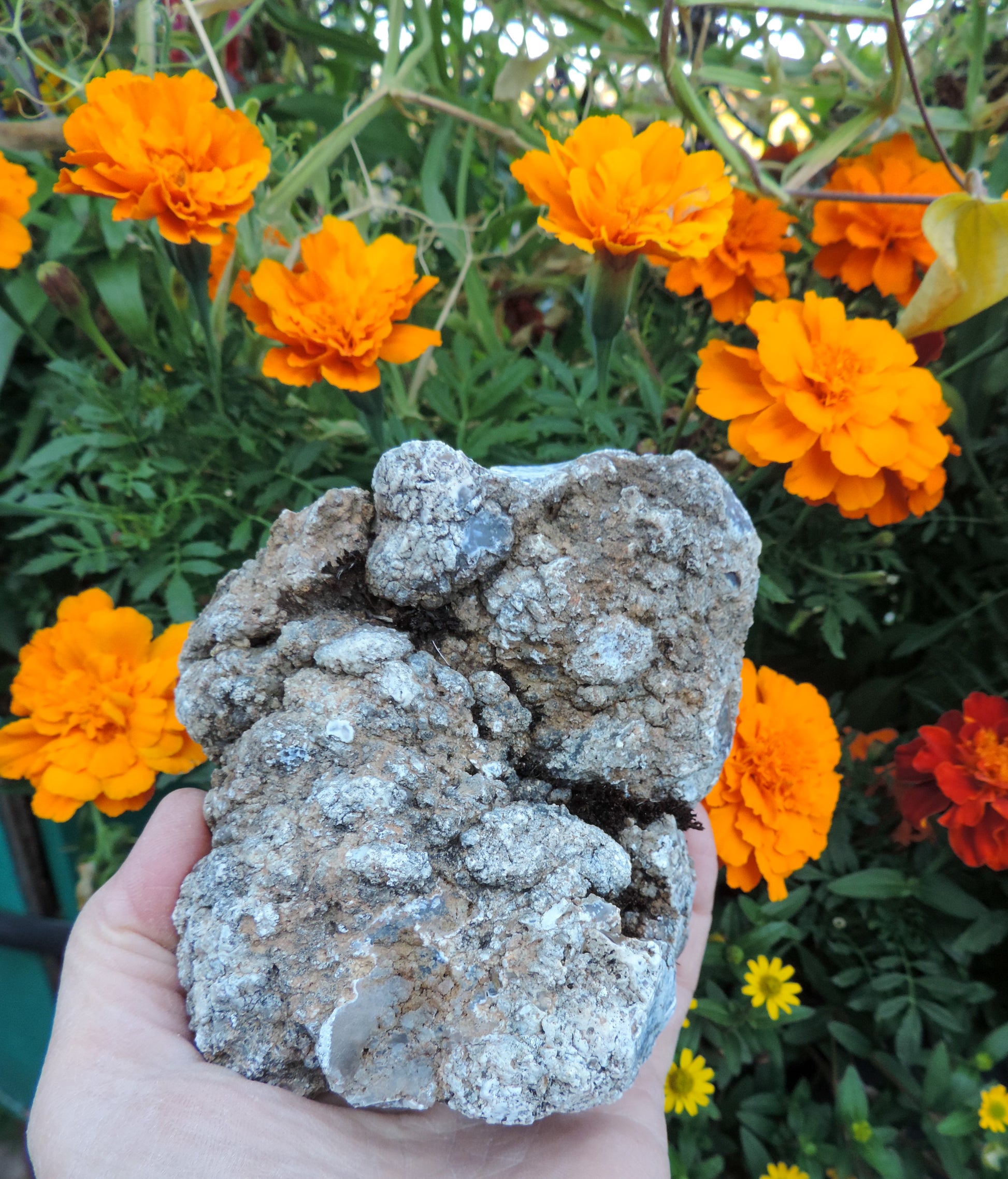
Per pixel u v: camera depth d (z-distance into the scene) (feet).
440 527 0.75
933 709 1.27
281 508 1.22
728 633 0.80
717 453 1.24
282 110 1.41
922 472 0.98
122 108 0.94
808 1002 1.27
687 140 1.34
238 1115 0.67
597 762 0.78
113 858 1.21
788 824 1.01
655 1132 0.86
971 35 1.23
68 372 1.16
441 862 0.72
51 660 1.06
